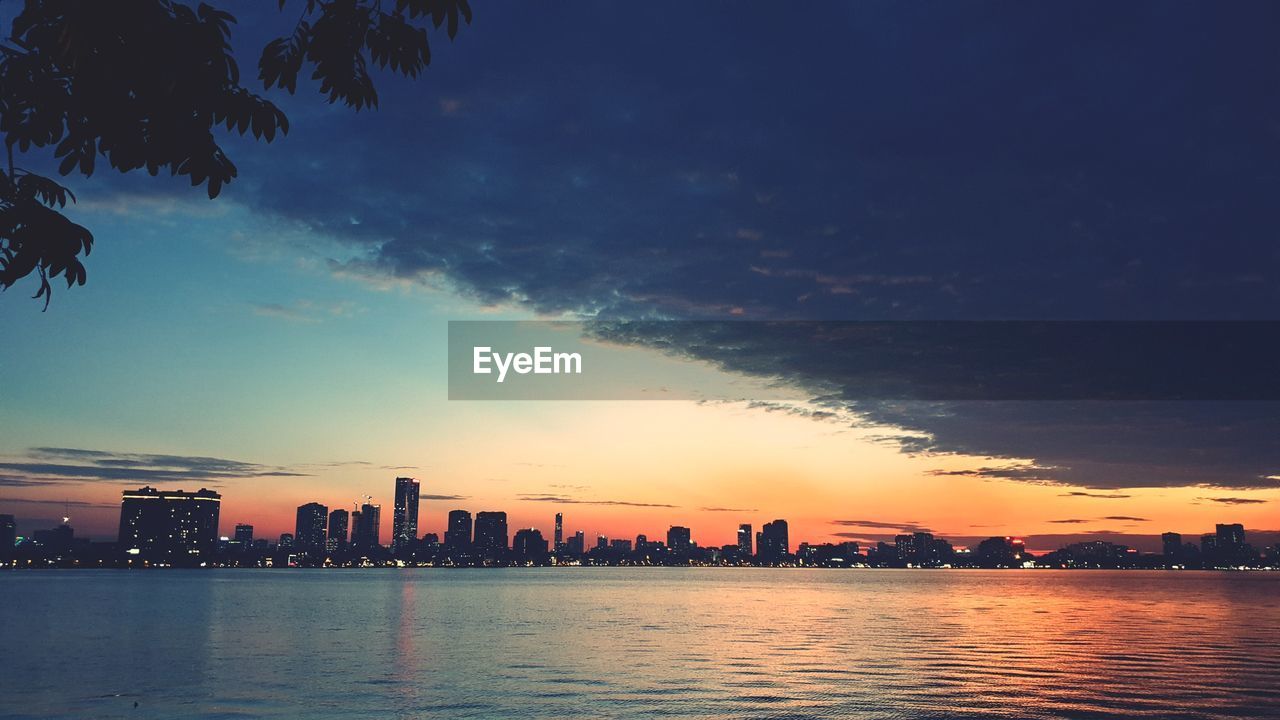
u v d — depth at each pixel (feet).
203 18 21.06
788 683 149.48
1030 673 163.73
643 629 273.54
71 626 284.61
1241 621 319.47
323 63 23.76
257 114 22.21
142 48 19.99
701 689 142.61
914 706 126.72
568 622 306.35
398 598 512.22
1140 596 598.75
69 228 21.97
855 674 161.89
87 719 119.65
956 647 215.92
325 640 233.55
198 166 21.89
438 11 22.79
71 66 20.45
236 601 466.70
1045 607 432.25
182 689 144.77
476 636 246.47
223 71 21.15
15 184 22.17
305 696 136.98
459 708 125.49
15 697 137.80
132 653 201.77
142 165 22.06
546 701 131.13
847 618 336.70
